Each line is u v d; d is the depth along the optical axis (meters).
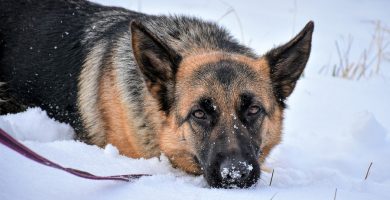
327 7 17.75
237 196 4.96
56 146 5.87
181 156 6.37
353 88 11.18
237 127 5.86
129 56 7.07
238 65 6.30
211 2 16.47
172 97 6.34
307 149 8.43
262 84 6.29
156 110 6.50
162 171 6.12
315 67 12.74
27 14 8.48
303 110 9.82
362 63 13.13
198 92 6.02
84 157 5.79
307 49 6.57
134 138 6.80
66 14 8.43
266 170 6.86
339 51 13.54
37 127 7.27
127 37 7.38
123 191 4.77
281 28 14.68
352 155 8.35
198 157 6.05
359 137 8.74
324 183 6.27
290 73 6.63
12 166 4.74
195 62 6.38
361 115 8.97
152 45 6.19
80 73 7.75
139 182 5.01
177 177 5.95
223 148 5.68
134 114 6.73
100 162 5.77
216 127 5.88
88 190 4.67
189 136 6.10
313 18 16.23
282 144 8.26
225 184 5.50
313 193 5.42
